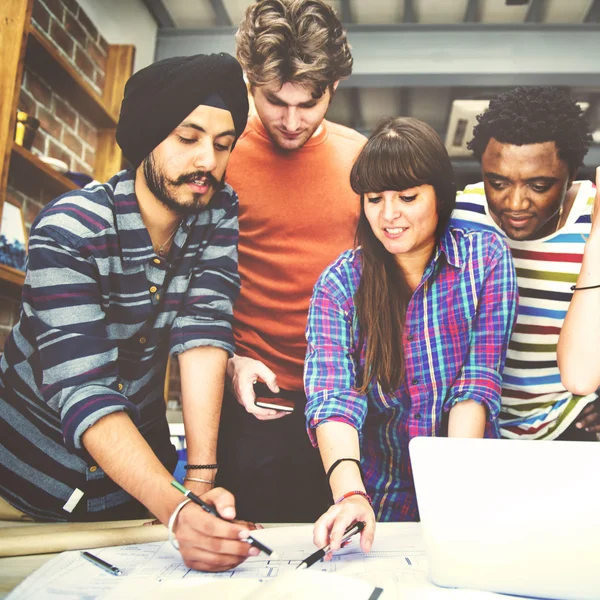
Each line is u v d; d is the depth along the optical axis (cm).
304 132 169
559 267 161
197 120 157
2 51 159
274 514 158
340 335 148
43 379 123
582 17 196
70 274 136
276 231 167
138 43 194
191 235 157
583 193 163
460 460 75
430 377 147
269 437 161
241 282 167
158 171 154
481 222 162
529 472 73
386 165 152
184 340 153
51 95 182
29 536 95
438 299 149
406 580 76
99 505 144
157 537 100
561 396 160
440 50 194
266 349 165
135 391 150
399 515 147
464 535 73
